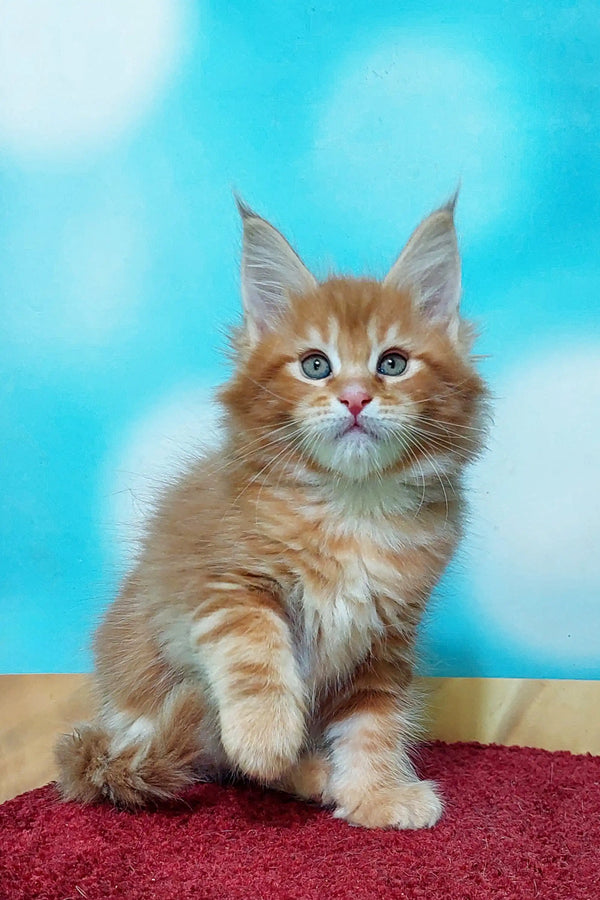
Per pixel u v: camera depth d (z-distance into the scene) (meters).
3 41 0.79
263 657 0.59
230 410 0.63
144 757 0.60
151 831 0.58
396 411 0.60
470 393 0.63
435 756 0.70
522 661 0.78
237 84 0.78
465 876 0.54
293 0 0.78
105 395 0.80
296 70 0.78
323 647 0.62
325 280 0.66
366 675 0.64
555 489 0.77
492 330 0.77
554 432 0.77
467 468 0.70
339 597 0.61
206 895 0.52
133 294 0.79
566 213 0.77
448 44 0.77
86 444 0.80
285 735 0.58
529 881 0.54
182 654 0.62
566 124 0.77
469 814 0.61
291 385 0.61
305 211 0.79
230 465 0.62
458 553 0.69
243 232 0.63
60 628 0.80
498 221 0.77
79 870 0.54
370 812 0.60
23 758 0.75
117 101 0.79
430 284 0.64
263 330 0.63
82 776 0.61
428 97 0.78
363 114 0.78
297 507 0.61
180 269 0.79
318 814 0.61
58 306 0.79
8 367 0.80
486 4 0.77
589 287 0.77
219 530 0.61
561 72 0.77
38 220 0.79
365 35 0.78
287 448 0.61
